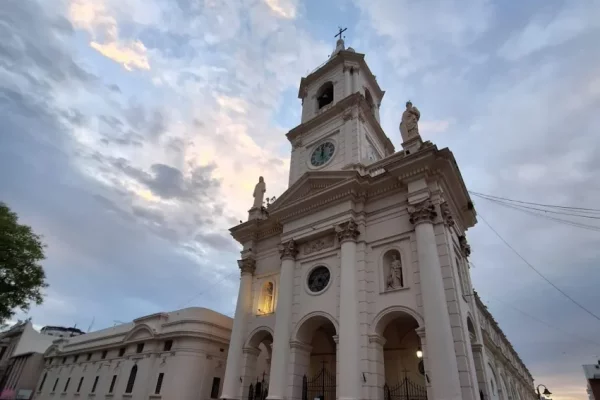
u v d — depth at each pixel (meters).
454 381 12.63
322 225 19.42
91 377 35.56
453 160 17.23
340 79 27.23
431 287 14.51
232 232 24.77
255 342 20.45
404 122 20.11
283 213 21.78
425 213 16.09
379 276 16.77
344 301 16.42
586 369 30.75
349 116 23.95
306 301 18.50
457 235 18.75
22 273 23.52
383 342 15.90
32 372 47.53
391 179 18.17
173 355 27.50
